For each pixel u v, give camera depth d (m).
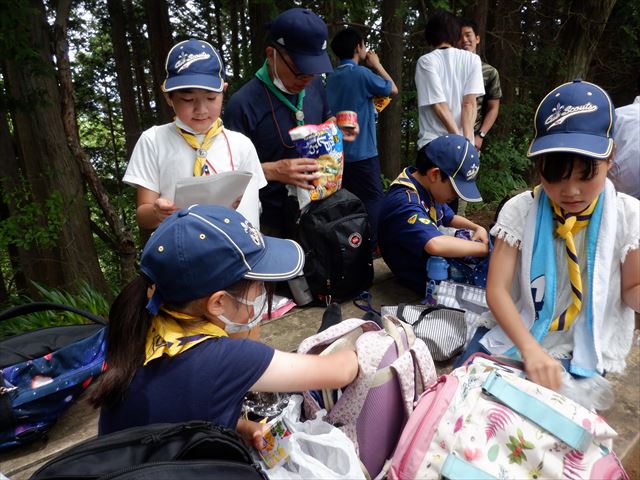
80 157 3.46
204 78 1.79
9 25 3.31
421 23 7.76
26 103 4.67
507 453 1.14
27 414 1.53
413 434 1.23
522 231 1.50
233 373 1.06
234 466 0.92
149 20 9.25
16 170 6.60
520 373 1.41
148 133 1.96
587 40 7.32
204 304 1.07
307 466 1.10
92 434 1.66
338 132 2.24
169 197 1.96
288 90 2.30
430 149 2.28
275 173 2.21
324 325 1.95
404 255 2.43
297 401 1.38
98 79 12.91
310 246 2.32
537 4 8.60
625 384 1.86
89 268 6.13
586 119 1.23
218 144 1.97
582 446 1.11
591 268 1.40
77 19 10.90
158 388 1.02
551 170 1.28
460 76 3.32
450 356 1.89
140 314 1.07
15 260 8.27
